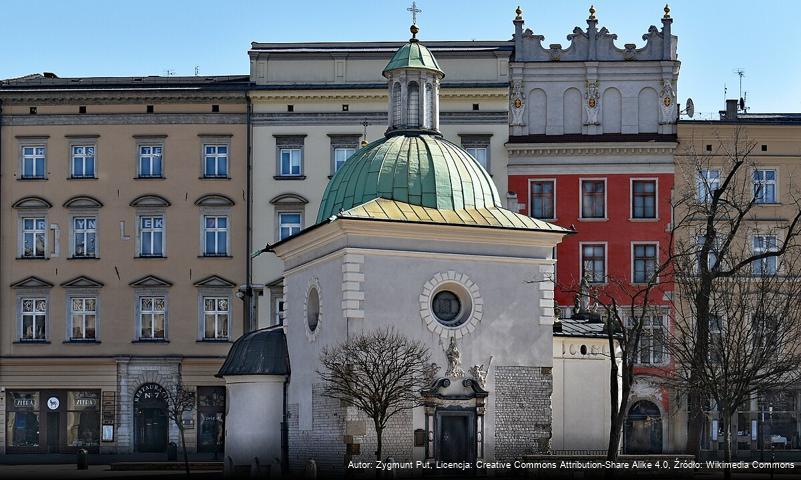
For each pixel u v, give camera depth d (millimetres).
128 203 90312
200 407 89250
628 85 90312
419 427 57625
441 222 58688
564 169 90000
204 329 89750
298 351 62688
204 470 72688
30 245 91000
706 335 65625
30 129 91000
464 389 58500
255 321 89188
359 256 57625
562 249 89562
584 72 90250
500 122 89750
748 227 83812
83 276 90000
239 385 63906
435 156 61906
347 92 89688
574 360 65562
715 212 70750
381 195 60469
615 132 90062
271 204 89750
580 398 65438
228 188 90000
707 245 68438
